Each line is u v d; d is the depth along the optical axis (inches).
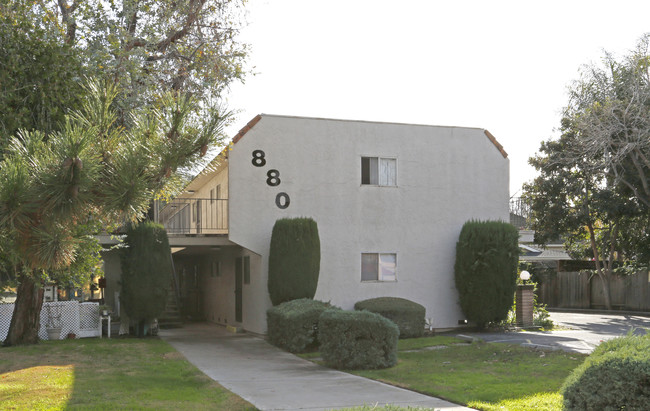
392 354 494.3
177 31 765.9
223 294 876.6
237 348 625.6
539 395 358.6
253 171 709.9
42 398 350.0
